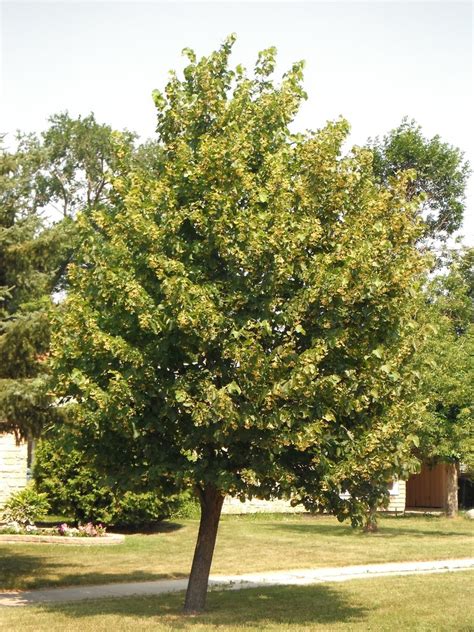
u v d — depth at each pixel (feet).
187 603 40.09
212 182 36.63
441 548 66.85
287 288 36.24
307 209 37.37
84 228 39.52
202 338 34.35
